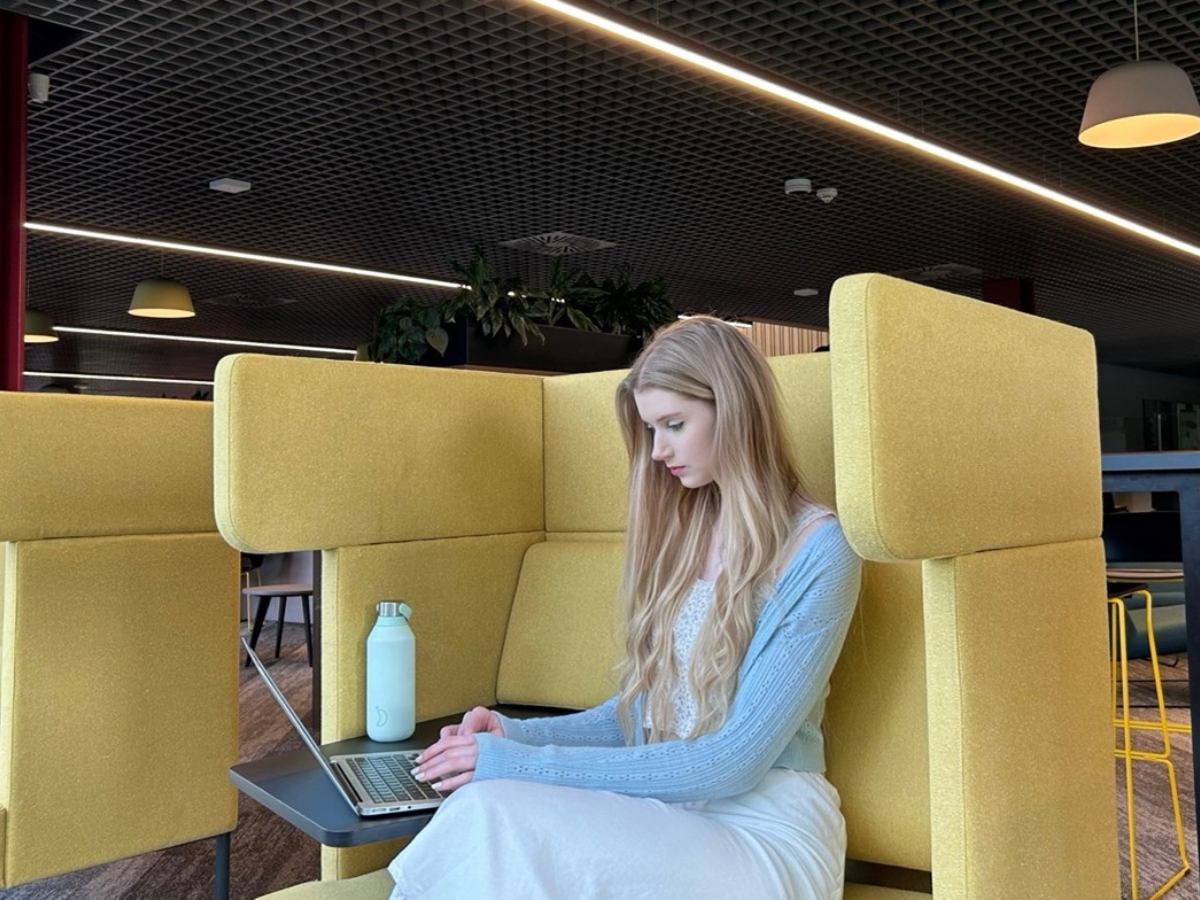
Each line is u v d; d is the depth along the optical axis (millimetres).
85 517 2236
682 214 6949
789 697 1309
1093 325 12367
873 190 6449
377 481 1857
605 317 4867
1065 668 1507
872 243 7855
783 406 1704
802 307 10461
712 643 1378
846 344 1187
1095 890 1544
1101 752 1599
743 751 1297
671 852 1201
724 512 1430
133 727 2309
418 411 1938
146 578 2338
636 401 1472
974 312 1357
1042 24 4160
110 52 4312
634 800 1271
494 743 1369
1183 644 4805
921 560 1277
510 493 2129
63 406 2207
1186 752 3832
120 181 6078
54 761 2184
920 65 4562
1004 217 7160
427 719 1930
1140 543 3242
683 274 8867
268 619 7602
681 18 4039
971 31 4203
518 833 1183
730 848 1239
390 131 5324
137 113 5023
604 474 2107
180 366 14492
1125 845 2830
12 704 2133
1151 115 3619
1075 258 8531
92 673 2242
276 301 9977
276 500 1699
